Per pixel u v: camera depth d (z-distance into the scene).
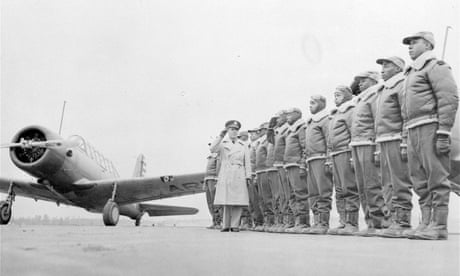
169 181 15.95
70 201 15.93
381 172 6.61
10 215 13.77
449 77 5.56
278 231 9.05
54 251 3.50
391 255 3.49
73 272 2.48
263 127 10.45
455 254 3.46
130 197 16.86
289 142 8.81
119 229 8.97
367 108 7.01
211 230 9.65
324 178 8.00
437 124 5.61
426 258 3.28
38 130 13.01
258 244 4.64
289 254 3.53
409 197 6.15
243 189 8.98
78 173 14.60
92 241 4.71
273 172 9.66
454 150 7.45
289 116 9.00
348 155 7.42
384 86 6.57
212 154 12.61
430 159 5.55
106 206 14.03
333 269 2.74
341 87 7.81
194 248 3.98
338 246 4.37
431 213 5.64
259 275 2.48
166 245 4.30
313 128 8.19
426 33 5.93
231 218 8.99
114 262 2.88
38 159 13.01
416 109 5.72
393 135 6.27
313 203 8.14
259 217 10.77
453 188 7.97
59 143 13.27
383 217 6.82
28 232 6.39
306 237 6.19
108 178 17.16
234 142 9.14
